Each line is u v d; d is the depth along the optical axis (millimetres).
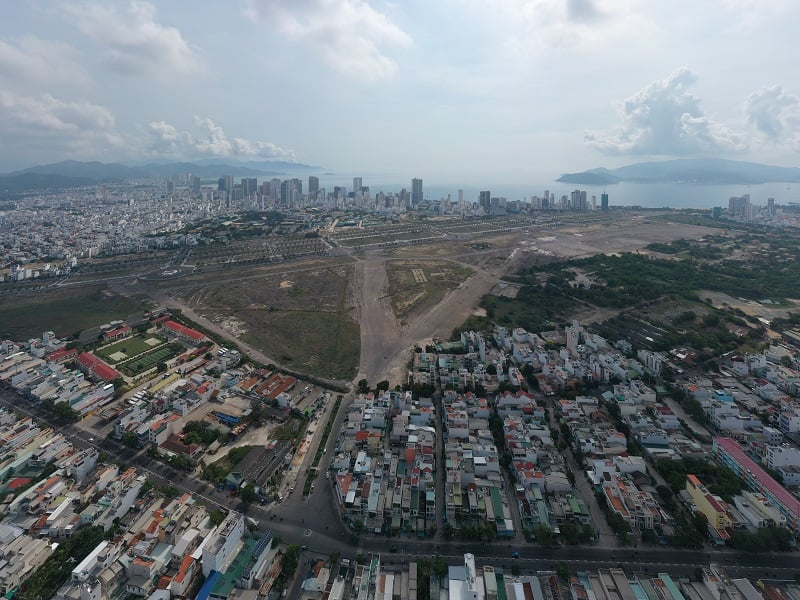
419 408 140875
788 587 86188
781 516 100812
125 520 103500
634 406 140375
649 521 100125
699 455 122875
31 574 89750
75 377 160500
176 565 89688
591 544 97500
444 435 133000
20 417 143000
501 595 84562
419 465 115812
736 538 95250
